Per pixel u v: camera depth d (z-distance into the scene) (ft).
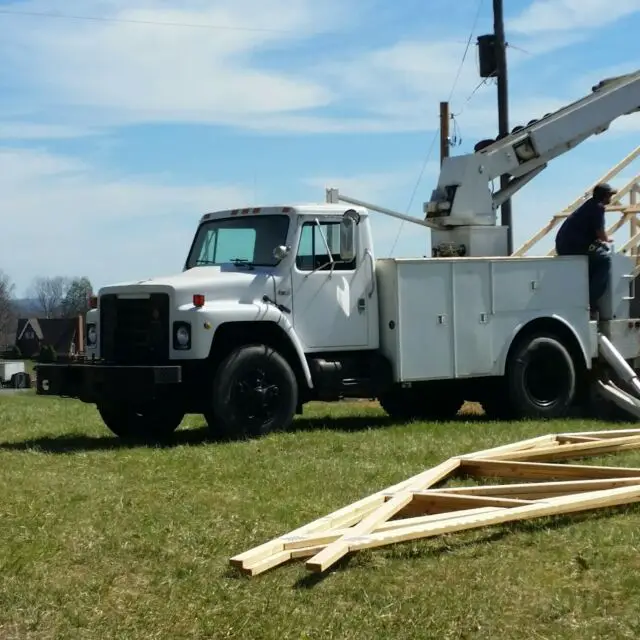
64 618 17.15
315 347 36.86
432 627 16.07
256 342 35.78
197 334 33.88
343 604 17.10
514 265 40.88
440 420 41.45
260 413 34.88
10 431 39.37
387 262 38.45
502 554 19.16
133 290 35.14
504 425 37.60
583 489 23.11
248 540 20.77
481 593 17.26
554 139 45.16
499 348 40.50
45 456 31.22
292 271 36.42
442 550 19.51
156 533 21.31
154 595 18.01
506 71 75.41
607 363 43.04
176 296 34.24
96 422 43.01
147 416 38.11
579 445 29.45
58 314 273.75
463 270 39.73
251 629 16.37
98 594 18.10
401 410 44.14
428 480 25.25
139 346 35.09
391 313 38.29
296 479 26.48
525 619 16.24
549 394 41.98
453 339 39.45
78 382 35.17
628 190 47.06
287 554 19.02
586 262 42.60
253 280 35.55
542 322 41.96
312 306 36.78
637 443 30.83
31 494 25.14
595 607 16.53
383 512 21.29
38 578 18.83
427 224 43.29
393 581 17.94
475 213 43.88
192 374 34.99
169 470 28.22
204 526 21.85
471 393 42.06
